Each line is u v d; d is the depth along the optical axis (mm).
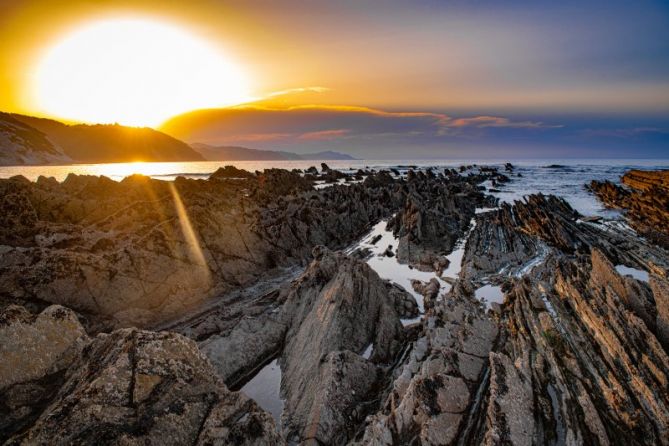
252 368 22812
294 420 17766
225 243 36875
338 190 71812
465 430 13414
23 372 9922
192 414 9656
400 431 14047
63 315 11141
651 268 32625
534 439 12633
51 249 30453
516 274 32969
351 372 18812
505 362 15070
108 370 9336
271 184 83062
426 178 120812
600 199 82250
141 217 38406
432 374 15984
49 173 166875
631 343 15898
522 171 184875
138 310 28812
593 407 13875
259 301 31516
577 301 20938
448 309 22812
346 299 23750
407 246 42812
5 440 8555
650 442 12547
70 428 8266
